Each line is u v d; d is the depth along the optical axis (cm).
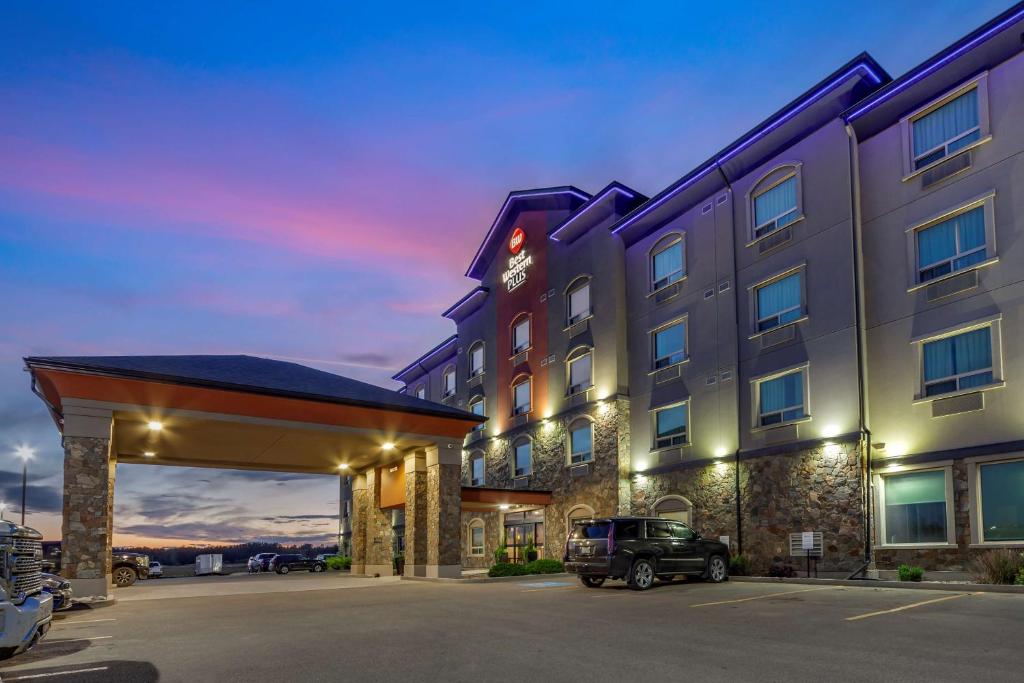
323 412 2348
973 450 1850
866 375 2152
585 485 3209
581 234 3506
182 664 903
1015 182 1861
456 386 4638
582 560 1847
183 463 3028
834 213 2303
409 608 1509
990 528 1808
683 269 2902
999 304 1858
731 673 770
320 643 1048
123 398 1991
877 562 2033
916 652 854
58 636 1209
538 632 1095
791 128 2466
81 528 1866
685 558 1914
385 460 3106
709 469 2641
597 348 3266
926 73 2052
